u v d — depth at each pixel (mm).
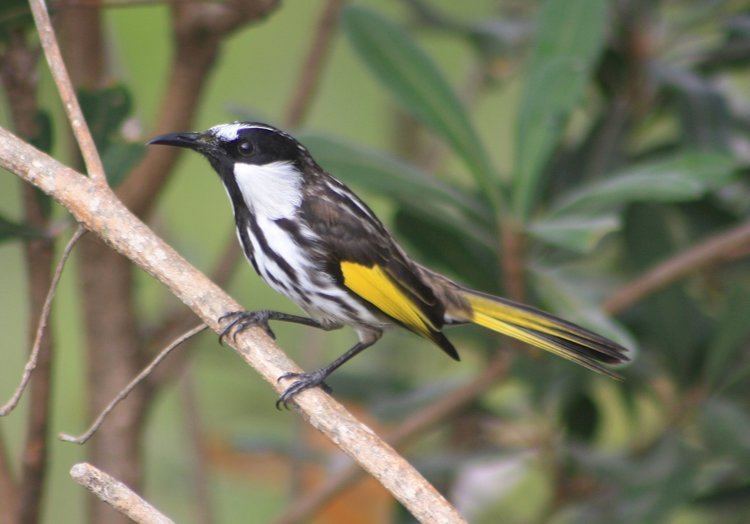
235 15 8633
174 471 11664
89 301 8727
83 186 6934
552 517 10078
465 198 8703
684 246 10531
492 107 14258
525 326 9086
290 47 14789
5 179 14117
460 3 14172
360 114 14672
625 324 10047
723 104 9828
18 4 7441
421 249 9531
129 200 9039
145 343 9172
